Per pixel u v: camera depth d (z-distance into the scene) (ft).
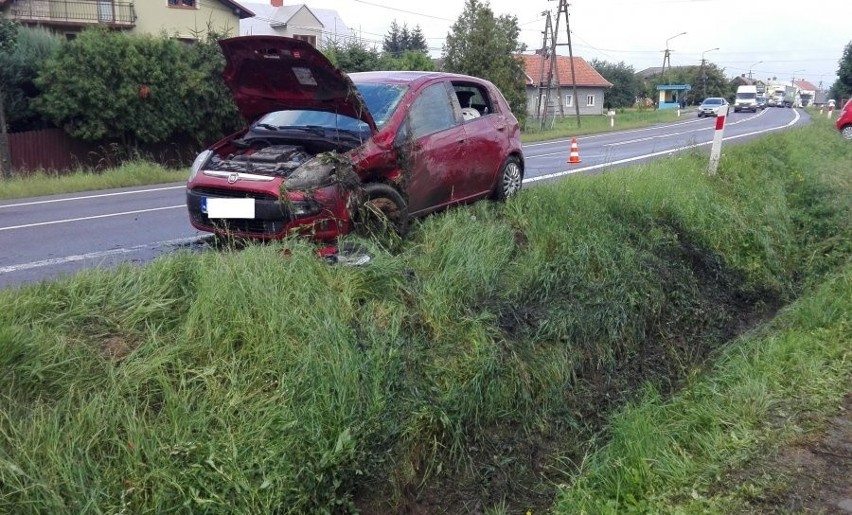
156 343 13.96
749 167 39.96
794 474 13.04
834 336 19.63
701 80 309.63
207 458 12.21
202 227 20.68
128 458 11.87
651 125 148.87
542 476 16.60
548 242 22.86
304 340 14.66
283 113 23.47
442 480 15.58
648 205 29.14
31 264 24.11
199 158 21.88
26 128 74.02
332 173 19.51
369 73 24.68
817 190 37.83
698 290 26.61
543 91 228.22
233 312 14.61
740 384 17.16
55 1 101.30
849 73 173.99
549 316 19.69
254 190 19.35
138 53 72.28
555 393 18.44
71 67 70.33
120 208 38.99
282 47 19.80
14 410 12.01
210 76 77.15
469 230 21.50
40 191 49.85
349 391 14.28
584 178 30.30
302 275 16.29
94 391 12.82
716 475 13.26
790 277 31.07
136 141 75.72
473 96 27.02
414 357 16.01
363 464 13.89
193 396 13.16
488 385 16.81
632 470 14.03
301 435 13.21
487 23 128.57
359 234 20.06
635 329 22.33
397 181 21.20
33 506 10.84
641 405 18.31
